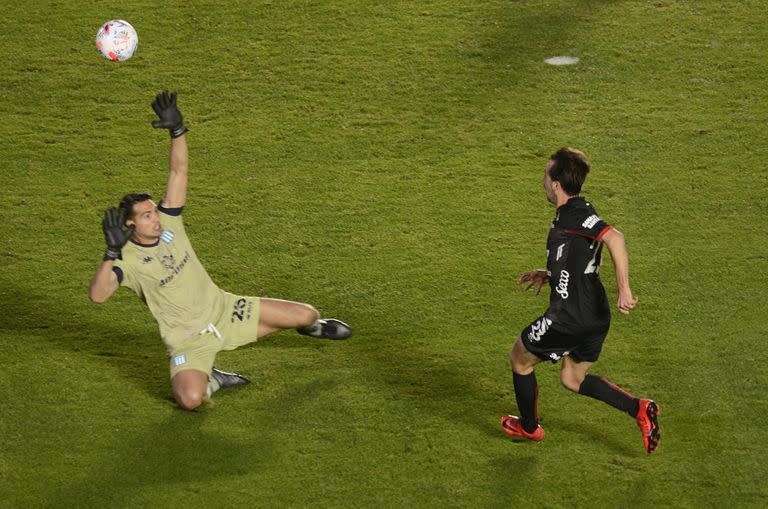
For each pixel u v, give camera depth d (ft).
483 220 102.01
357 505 64.23
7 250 96.99
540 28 140.15
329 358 81.41
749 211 102.22
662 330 84.43
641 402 66.59
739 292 89.56
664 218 101.50
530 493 65.41
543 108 122.31
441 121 120.26
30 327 85.10
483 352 81.92
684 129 117.08
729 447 69.72
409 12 144.77
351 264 95.30
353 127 119.44
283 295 90.63
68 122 120.67
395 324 86.28
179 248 71.56
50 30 140.46
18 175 110.22
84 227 101.19
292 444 70.23
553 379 78.38
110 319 86.89
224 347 73.51
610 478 66.80
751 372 78.28
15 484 65.72
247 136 117.70
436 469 67.77
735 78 127.34
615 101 123.34
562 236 65.31
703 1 146.20
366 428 72.13
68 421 72.43
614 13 143.64
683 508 63.77
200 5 146.61
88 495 64.85
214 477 66.74
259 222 102.17
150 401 75.15
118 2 147.74
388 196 106.42
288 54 134.72
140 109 123.44
